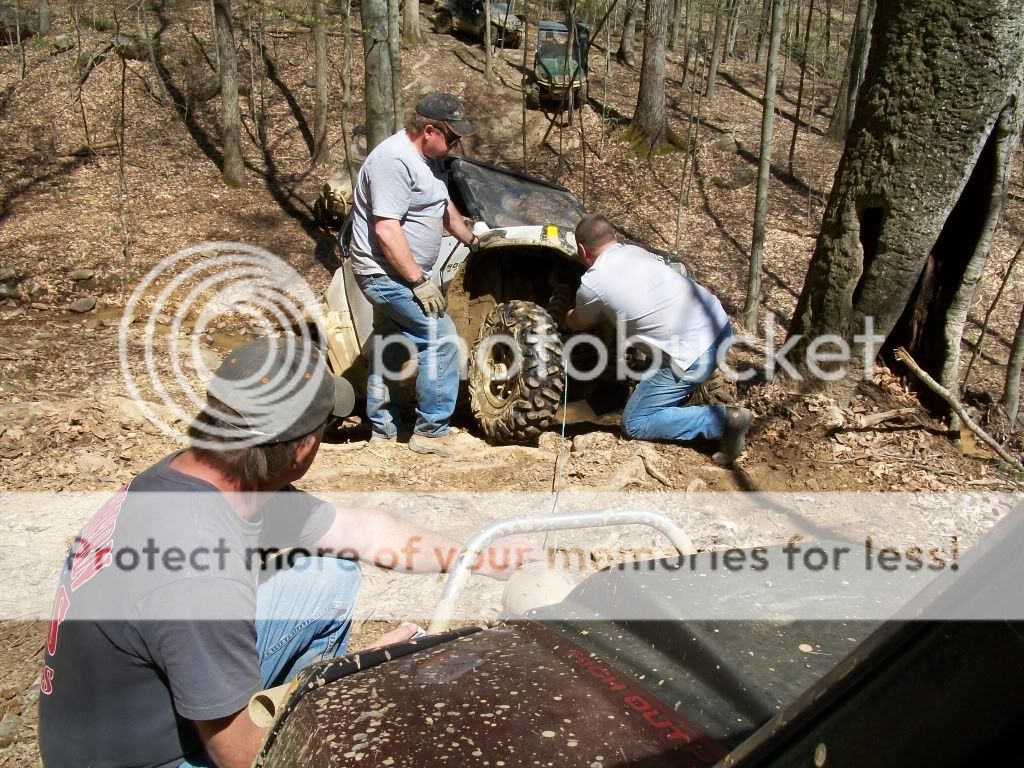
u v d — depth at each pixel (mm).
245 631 1714
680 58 18812
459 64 16672
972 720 790
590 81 16625
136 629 1649
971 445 5527
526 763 1268
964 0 4945
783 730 971
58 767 1745
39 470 4551
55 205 12008
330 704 1452
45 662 1795
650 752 1286
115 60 15742
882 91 5301
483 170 6020
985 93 5062
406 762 1286
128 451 4840
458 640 1706
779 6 7184
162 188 12805
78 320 8758
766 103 7441
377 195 4668
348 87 9555
